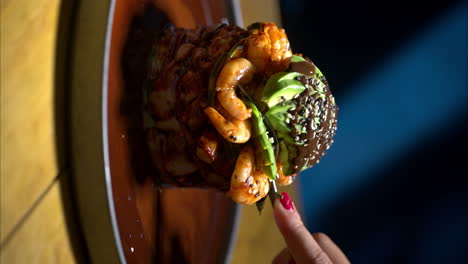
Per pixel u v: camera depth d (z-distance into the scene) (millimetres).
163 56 581
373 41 1171
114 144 545
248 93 539
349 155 1201
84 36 521
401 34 1169
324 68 1170
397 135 1216
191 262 640
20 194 494
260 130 533
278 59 544
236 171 537
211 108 530
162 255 604
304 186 1172
